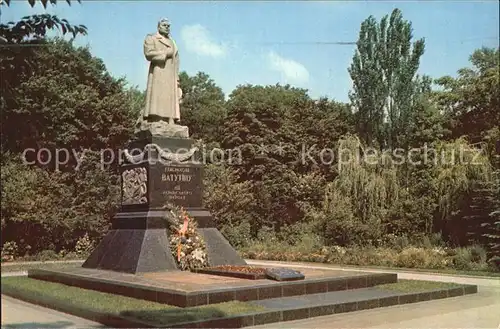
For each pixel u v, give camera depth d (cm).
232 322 955
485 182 2534
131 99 3678
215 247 1636
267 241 3397
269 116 4453
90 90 2909
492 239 2456
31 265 1972
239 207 3694
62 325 984
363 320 1041
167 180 1656
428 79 3775
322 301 1145
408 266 2400
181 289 1121
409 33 3569
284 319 1025
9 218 1828
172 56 1775
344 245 2950
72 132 2695
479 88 3362
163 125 1712
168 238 1578
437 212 2841
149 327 891
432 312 1145
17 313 1116
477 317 1077
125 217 1667
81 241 2661
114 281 1295
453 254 2427
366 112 3644
